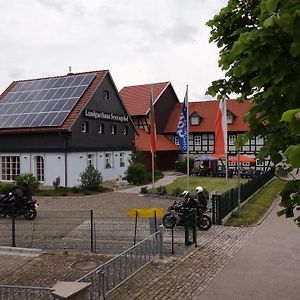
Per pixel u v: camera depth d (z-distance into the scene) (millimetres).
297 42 3238
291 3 3254
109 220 18656
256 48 3799
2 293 9461
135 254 11156
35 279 11148
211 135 51531
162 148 49125
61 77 37281
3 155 33594
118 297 9391
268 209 22172
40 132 31656
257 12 5395
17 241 15000
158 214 13742
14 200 19094
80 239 15156
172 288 9984
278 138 4723
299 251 13312
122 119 39344
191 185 34719
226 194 19234
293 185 4863
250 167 46469
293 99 3844
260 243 14477
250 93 6238
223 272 11211
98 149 35406
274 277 10766
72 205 23984
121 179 37000
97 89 35125
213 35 7152
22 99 35781
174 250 13188
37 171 32719
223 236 15695
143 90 55750
